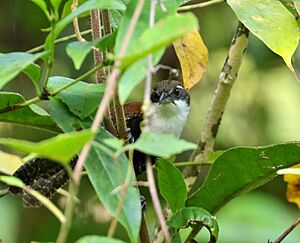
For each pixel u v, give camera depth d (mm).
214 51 14922
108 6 5371
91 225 12555
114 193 5109
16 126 13648
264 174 7438
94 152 5562
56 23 5371
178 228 7133
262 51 14867
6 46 14141
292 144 7148
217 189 7598
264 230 12758
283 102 15445
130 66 4730
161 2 5004
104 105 4699
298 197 8766
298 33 6676
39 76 5859
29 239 13148
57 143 4266
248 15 6762
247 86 15320
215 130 9242
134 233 5340
